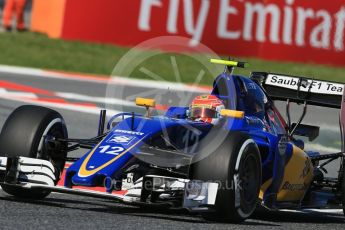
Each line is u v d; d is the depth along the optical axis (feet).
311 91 103.81
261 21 241.55
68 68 219.61
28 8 305.12
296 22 244.01
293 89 104.58
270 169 87.51
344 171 94.22
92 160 77.10
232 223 80.33
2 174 82.02
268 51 243.19
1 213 73.72
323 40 246.68
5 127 83.35
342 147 98.37
